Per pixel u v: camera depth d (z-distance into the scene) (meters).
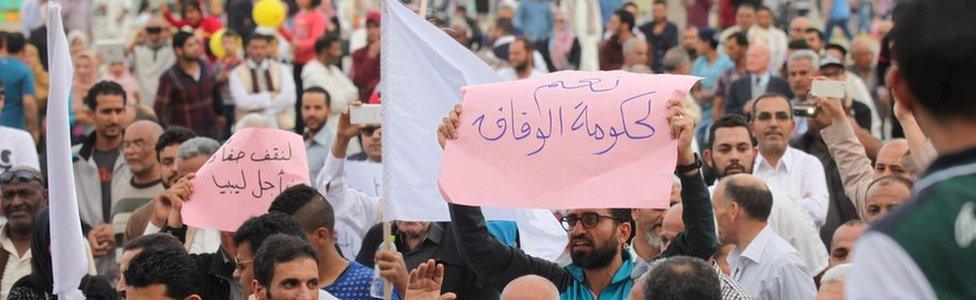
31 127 21.36
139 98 24.17
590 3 30.00
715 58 24.22
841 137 12.70
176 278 8.23
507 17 30.20
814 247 11.52
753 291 10.04
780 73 23.53
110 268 13.51
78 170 15.19
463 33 26.66
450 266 10.55
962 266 3.72
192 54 22.05
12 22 34.03
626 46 25.03
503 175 8.16
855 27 33.12
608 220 8.79
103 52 23.98
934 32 3.93
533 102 8.21
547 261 9.21
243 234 8.84
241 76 22.78
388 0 9.24
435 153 9.20
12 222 11.70
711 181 13.59
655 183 7.93
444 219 9.17
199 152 12.17
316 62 23.75
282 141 10.45
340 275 9.40
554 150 8.11
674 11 34.69
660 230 10.39
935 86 3.95
